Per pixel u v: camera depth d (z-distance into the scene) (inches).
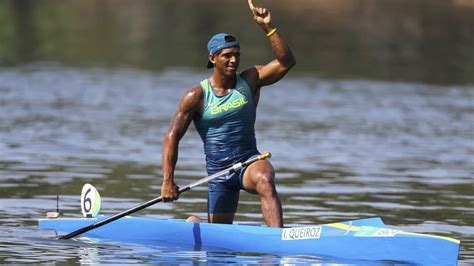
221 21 6092.5
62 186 1819.6
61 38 5265.8
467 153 2365.9
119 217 1412.4
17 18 6166.3
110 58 4503.0
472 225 1521.9
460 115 3078.2
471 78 4094.5
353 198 1758.1
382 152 2346.2
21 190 1766.7
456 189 1881.2
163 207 1669.5
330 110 3093.0
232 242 1355.8
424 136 2632.9
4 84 3545.8
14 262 1212.5
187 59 4515.3
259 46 4911.4
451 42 5369.1
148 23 5989.2
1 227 1457.9
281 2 7076.8
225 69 1397.6
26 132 2501.2
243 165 1376.7
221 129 1424.7
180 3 7180.1
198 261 1246.9
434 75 4141.2
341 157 2256.4
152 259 1259.2
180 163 2121.1
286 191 1817.2
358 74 4092.0
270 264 1226.6
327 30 5684.1
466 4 6968.5
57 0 7258.9
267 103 3225.9
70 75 3887.8
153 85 3644.2
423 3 7027.6
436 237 1210.6
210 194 1453.0
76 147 2295.8
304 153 2297.0
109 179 1905.8
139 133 2546.8
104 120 2763.3
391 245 1239.5
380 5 6919.3
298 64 4347.9
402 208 1665.8
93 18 6259.8
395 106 3235.7
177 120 1416.1
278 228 1322.6
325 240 1288.1
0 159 2101.4
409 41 5354.3
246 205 1705.2
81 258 1255.5
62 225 1466.5
